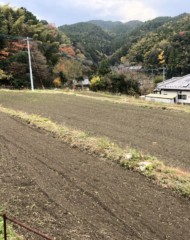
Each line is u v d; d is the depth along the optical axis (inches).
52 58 2642.7
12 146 623.5
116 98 1473.9
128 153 551.8
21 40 2358.5
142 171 489.4
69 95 1462.8
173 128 816.9
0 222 314.3
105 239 306.0
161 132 773.3
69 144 645.3
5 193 400.2
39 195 399.5
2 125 815.1
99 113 1016.2
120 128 810.2
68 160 545.3
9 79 2103.8
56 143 653.9
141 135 740.7
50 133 733.9
